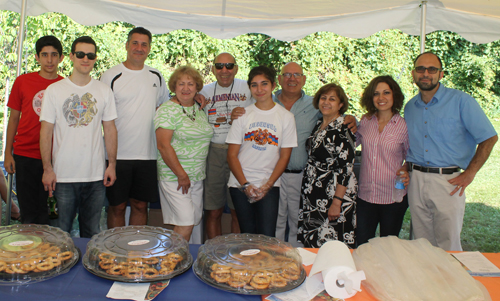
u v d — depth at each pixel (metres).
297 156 3.18
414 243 1.58
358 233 2.89
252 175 2.66
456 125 2.73
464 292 1.30
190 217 2.74
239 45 8.22
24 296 1.25
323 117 2.87
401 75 8.58
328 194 2.72
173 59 8.16
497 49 10.02
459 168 2.76
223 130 3.27
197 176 2.79
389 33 8.36
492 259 1.68
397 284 1.32
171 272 1.41
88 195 2.71
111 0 3.47
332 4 3.33
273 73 2.65
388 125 2.78
